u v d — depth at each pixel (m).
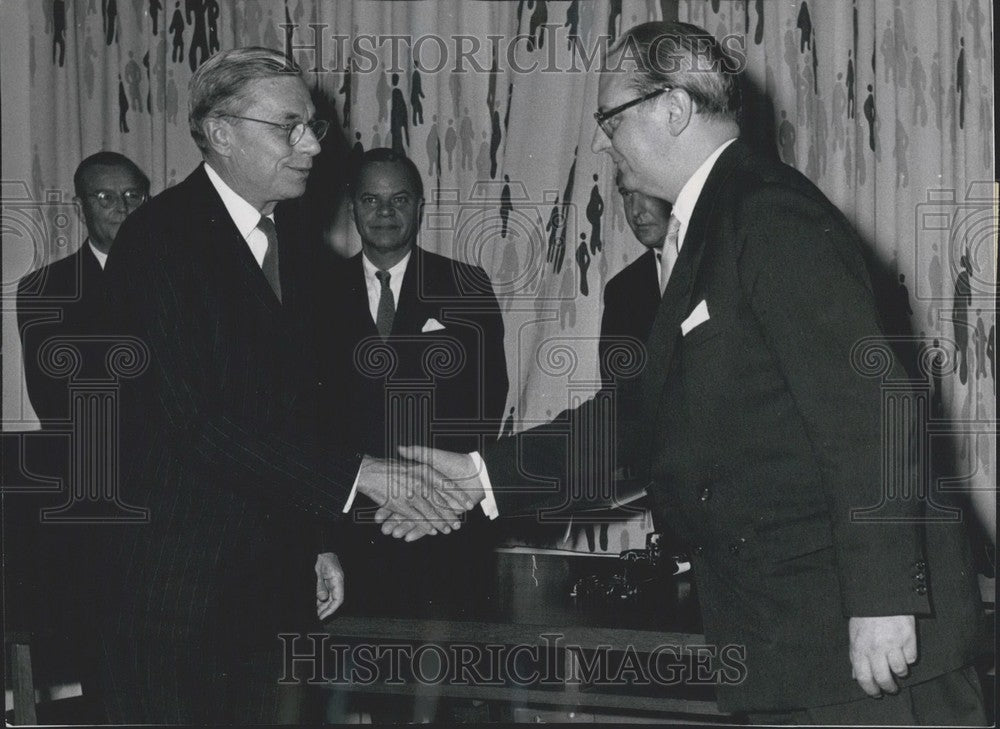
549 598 2.02
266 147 1.61
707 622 1.40
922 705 1.27
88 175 2.79
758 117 2.62
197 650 1.49
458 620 1.83
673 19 2.66
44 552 2.42
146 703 1.48
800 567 1.31
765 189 1.30
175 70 2.83
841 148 2.58
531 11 2.73
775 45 2.62
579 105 2.70
